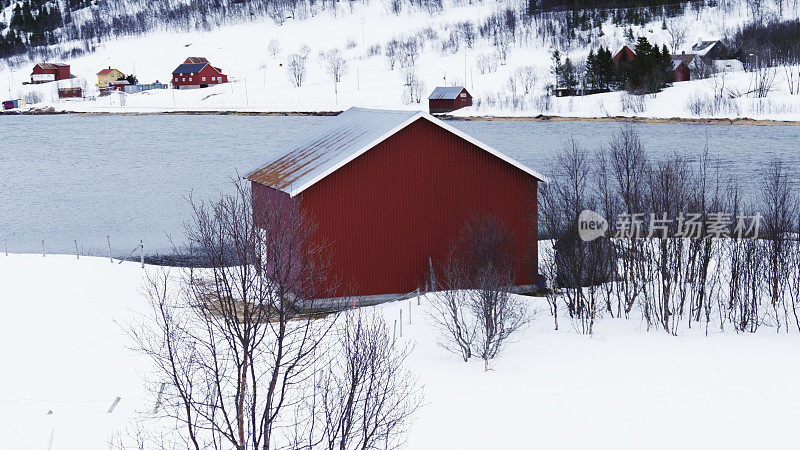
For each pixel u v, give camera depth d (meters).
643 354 24.14
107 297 31.84
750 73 137.50
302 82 192.50
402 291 32.44
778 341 24.91
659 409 19.70
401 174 32.19
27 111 186.88
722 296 30.03
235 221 18.48
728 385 21.09
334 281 31.31
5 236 50.34
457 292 27.67
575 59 185.38
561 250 28.80
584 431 18.58
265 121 144.38
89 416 19.81
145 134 122.88
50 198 64.12
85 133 127.88
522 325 27.95
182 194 63.75
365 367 14.77
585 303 30.09
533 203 33.69
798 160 72.62
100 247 46.25
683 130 102.62
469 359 24.25
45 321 28.88
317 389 19.17
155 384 21.67
